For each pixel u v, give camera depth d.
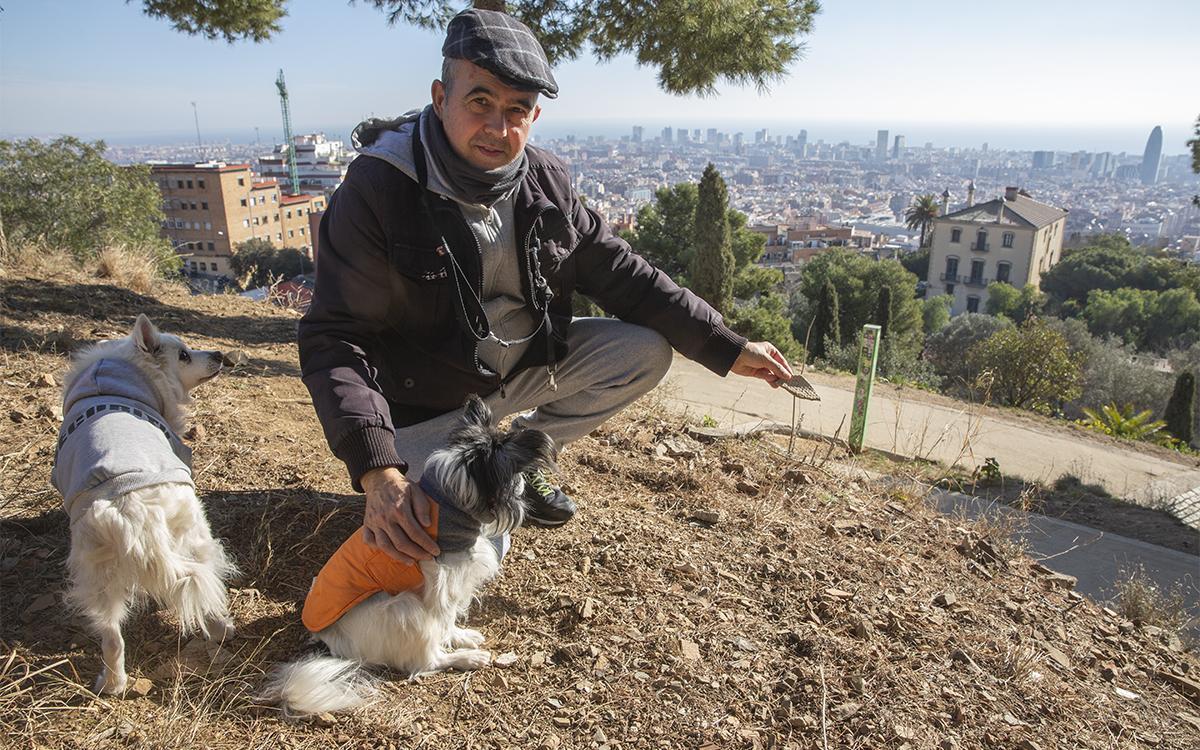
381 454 2.17
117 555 2.05
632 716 2.26
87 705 2.08
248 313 7.62
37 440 3.51
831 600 2.96
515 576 2.93
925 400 12.25
